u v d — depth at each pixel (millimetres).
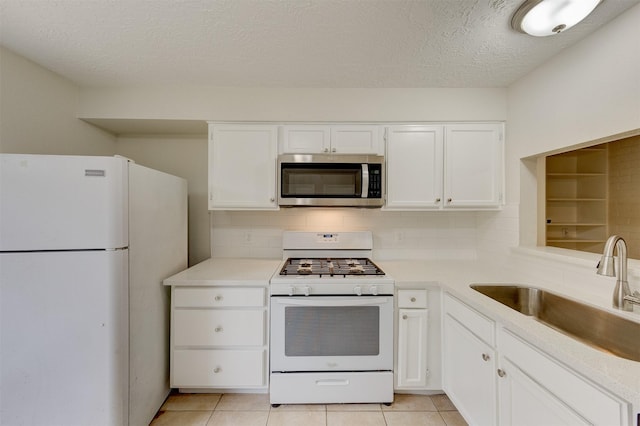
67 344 1250
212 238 2365
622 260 1178
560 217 2770
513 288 1626
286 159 1946
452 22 1280
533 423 1011
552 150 1602
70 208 1242
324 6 1180
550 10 1128
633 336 1097
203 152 2369
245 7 1186
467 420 1438
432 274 1859
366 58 1597
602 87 1303
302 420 1571
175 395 1773
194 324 1705
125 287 1332
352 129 2021
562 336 955
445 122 2018
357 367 1676
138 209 1438
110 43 1448
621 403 722
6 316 1207
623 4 1153
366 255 2291
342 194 1971
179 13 1224
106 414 1273
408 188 2021
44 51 1516
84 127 1988
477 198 2008
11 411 1226
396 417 1597
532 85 1738
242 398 1749
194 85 1950
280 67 1702
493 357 1237
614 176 2604
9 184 1191
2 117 1479
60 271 1239
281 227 2363
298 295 1684
